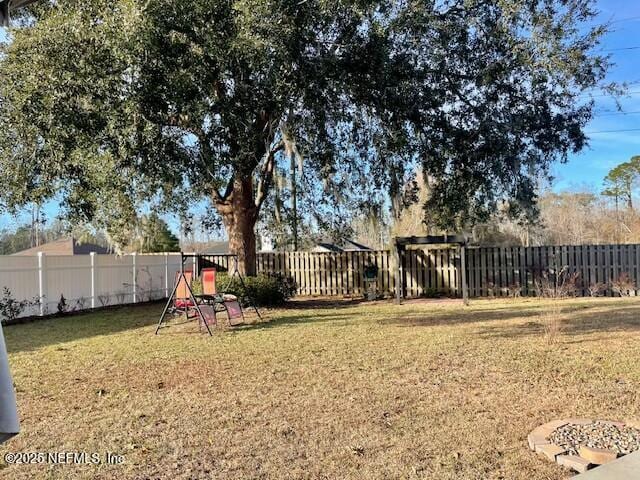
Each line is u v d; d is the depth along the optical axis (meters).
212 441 3.49
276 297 12.05
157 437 3.58
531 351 6.14
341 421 3.83
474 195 11.15
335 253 16.20
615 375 4.98
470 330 7.88
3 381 1.69
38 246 22.55
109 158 7.00
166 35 6.73
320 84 8.38
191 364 5.90
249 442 3.46
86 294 12.90
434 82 9.47
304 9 7.59
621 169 36.66
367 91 9.23
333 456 3.21
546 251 14.20
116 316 11.41
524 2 8.77
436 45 8.90
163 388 4.88
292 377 5.16
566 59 8.90
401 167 11.04
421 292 15.30
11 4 2.04
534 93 9.91
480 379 4.92
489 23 9.37
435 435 3.52
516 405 4.12
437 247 15.16
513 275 14.45
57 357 6.54
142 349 6.96
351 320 9.41
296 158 10.95
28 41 6.98
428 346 6.60
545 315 8.80
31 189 8.19
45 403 4.44
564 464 3.01
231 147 8.30
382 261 15.79
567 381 4.79
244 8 6.83
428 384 4.79
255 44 6.96
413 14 8.27
